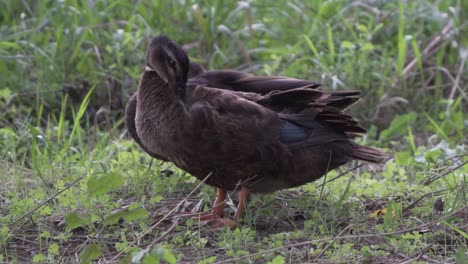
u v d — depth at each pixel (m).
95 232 9.61
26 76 15.05
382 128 14.75
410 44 16.41
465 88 15.23
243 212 10.14
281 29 16.62
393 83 15.19
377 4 16.92
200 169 9.95
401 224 9.97
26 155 12.67
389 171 11.82
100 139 13.34
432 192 10.79
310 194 10.95
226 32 16.06
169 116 9.70
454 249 9.30
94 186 8.71
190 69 11.30
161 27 16.38
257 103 9.98
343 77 15.12
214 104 9.67
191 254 9.21
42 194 10.45
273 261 8.42
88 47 15.73
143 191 10.91
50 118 14.46
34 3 16.59
